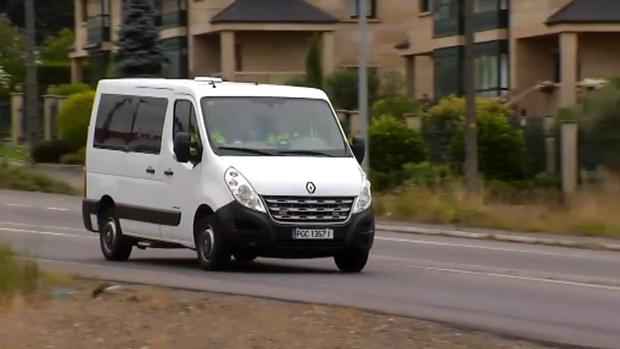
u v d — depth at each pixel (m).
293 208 49.75
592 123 106.62
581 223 80.75
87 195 59.00
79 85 179.75
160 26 184.62
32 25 149.62
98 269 52.19
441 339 34.91
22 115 178.00
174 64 181.38
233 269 52.97
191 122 52.66
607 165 103.75
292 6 169.62
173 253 62.25
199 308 39.62
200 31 174.50
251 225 49.50
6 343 34.41
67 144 152.00
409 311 40.12
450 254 65.12
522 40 145.12
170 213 53.09
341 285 47.72
